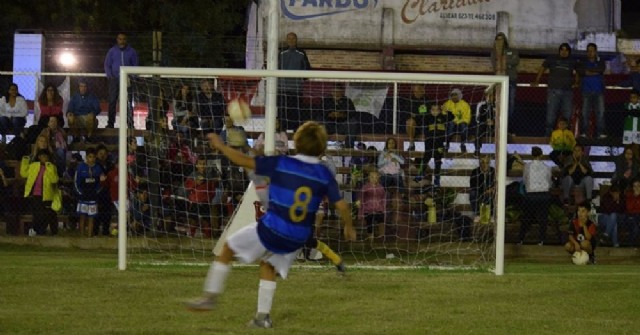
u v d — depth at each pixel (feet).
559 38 160.45
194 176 106.83
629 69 155.22
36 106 128.77
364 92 125.59
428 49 158.81
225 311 58.44
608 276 79.97
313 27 157.38
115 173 113.80
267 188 50.65
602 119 128.77
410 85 125.18
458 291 69.10
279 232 48.03
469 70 162.50
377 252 106.42
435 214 108.68
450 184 115.65
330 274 77.82
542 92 140.97
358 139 114.73
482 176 108.47
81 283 69.51
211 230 105.70
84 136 123.95
